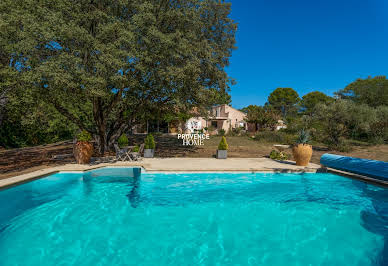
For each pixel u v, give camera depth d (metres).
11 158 10.59
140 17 7.86
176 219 5.28
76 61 6.80
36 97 8.09
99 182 7.51
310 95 53.62
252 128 35.31
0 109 12.06
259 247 4.23
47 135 18.77
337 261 3.78
